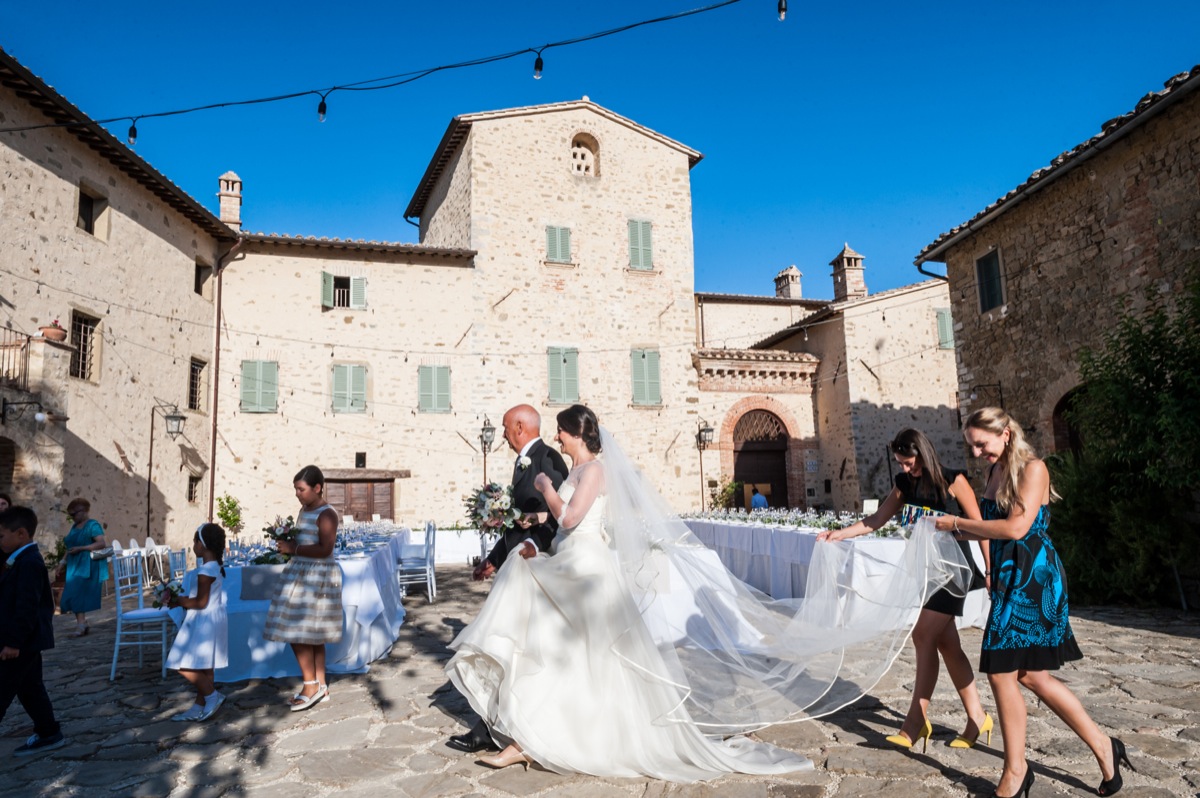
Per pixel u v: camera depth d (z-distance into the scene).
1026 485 3.05
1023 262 10.91
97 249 12.21
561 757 3.45
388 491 16.39
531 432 4.07
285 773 3.68
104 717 4.79
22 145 10.67
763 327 22.77
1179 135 8.34
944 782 3.28
